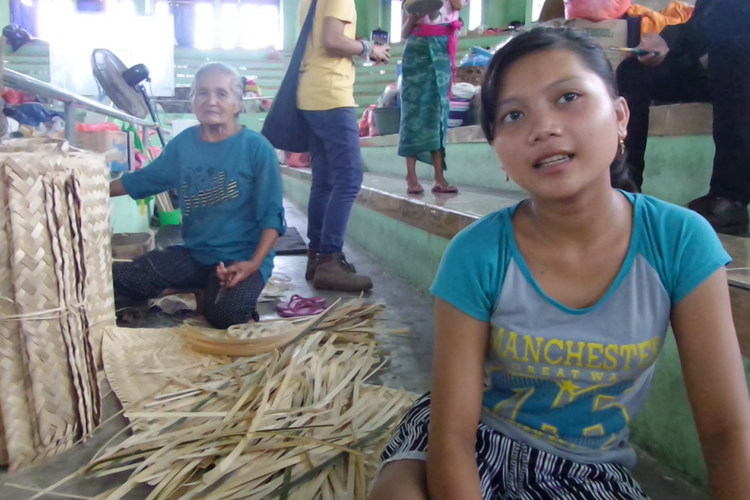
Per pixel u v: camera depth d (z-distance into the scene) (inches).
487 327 38.4
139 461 52.9
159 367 70.6
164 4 627.2
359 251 159.6
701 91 83.1
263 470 49.6
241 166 93.8
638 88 85.9
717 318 35.1
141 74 175.9
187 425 57.7
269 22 660.1
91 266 71.4
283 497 46.8
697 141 82.4
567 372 37.5
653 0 158.1
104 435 58.6
